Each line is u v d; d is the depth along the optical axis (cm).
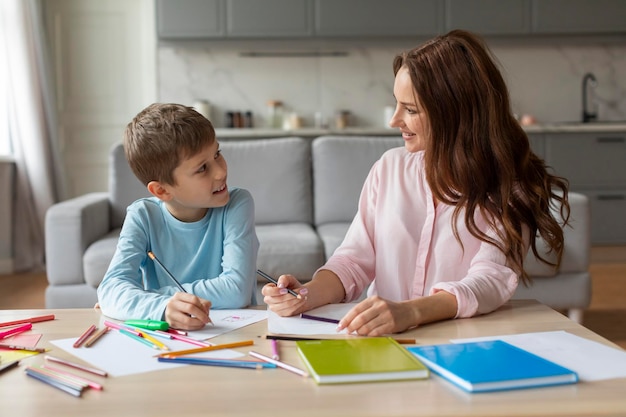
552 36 499
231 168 312
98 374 78
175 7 479
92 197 305
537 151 464
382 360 77
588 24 491
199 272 134
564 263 256
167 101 515
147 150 121
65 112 513
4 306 342
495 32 489
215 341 92
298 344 85
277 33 484
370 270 138
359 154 319
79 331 99
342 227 291
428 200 133
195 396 70
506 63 523
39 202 443
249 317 107
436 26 488
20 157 441
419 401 68
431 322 102
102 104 515
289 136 477
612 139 463
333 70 522
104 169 519
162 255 133
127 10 512
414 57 120
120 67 515
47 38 500
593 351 84
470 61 118
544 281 257
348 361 77
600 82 527
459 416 64
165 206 134
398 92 123
